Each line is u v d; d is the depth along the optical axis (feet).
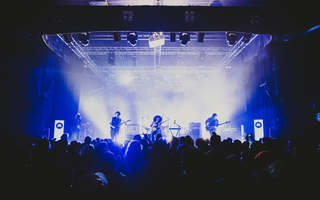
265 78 30.48
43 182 9.64
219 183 7.75
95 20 22.18
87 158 10.43
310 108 23.73
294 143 13.11
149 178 9.78
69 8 22.09
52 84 29.60
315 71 23.50
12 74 23.04
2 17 21.12
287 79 25.79
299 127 24.17
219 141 11.78
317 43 23.25
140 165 10.17
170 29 22.48
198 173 8.08
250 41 31.60
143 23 22.33
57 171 9.93
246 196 7.49
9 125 22.50
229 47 35.63
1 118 21.90
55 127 28.84
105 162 7.95
